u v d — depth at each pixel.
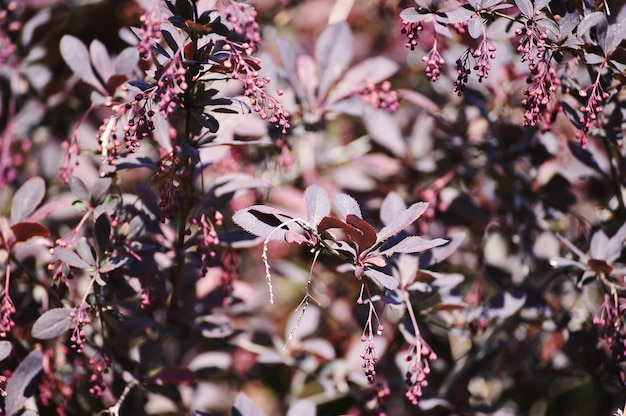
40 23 1.23
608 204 1.16
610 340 1.07
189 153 1.02
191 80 1.00
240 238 1.08
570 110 1.06
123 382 1.13
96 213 1.05
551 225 1.25
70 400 1.13
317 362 1.21
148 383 1.11
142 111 0.99
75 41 1.10
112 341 1.14
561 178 1.20
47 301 1.10
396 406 1.22
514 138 1.20
